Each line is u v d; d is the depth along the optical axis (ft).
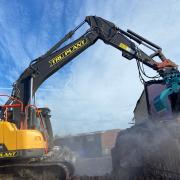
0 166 39.11
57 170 38.78
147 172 37.52
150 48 45.57
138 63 44.80
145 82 43.06
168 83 39.19
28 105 41.68
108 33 45.88
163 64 43.83
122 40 45.91
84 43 45.50
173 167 29.55
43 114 46.50
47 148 43.04
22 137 38.50
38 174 39.01
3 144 38.55
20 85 43.39
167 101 36.40
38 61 44.55
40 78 44.09
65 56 45.03
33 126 41.14
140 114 48.75
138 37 45.50
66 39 45.52
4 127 38.88
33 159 39.65
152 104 40.16
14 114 41.34
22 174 39.14
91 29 45.85
